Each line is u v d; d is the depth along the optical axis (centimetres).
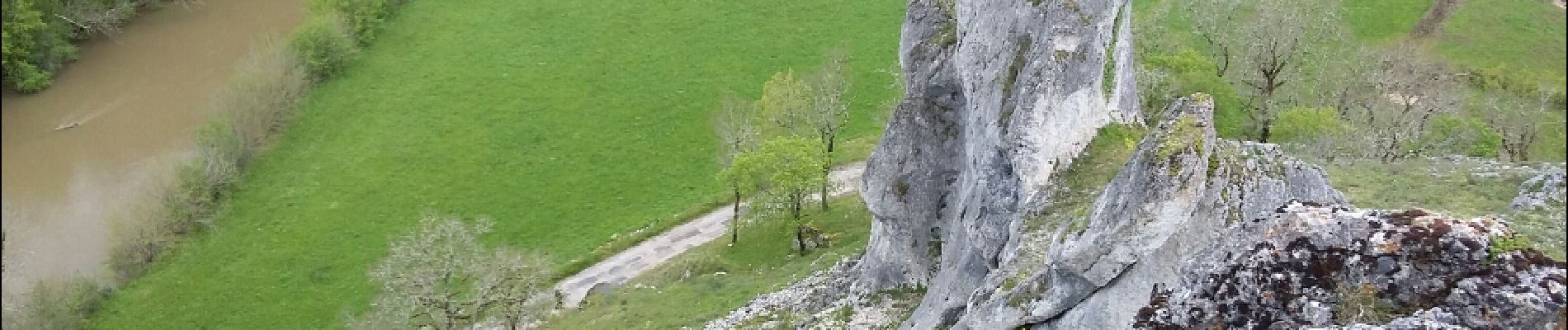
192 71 9275
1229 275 2909
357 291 6988
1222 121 6225
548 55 9631
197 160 7756
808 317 5262
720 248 6925
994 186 4175
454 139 8506
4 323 6544
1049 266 3416
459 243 6494
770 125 7275
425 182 8031
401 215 7694
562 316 6406
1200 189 3167
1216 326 2891
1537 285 2584
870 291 5212
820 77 8325
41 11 9131
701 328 5575
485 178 8069
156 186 7569
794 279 5919
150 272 7150
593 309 6397
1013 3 4075
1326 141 5575
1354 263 2744
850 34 9875
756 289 6019
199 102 8869
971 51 4341
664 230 7375
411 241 7081
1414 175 4072
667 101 8994
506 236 7475
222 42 9694
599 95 9075
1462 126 6194
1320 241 2802
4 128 8556
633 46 9750
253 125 8281
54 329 6506
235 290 7012
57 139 8450
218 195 7788
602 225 7531
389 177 8069
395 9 10269
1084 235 3238
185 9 10150
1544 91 7856
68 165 8169
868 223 6812
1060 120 3959
